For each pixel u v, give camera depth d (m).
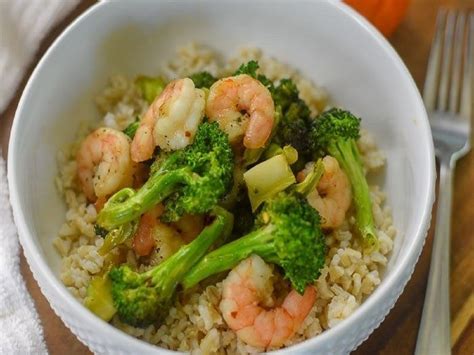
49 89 0.36
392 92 0.37
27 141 0.35
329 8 0.38
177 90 0.33
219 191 0.31
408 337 0.36
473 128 0.42
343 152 0.36
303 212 0.31
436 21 0.45
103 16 0.38
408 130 0.36
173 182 0.32
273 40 0.41
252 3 0.39
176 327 0.33
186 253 0.32
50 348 0.35
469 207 0.39
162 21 0.40
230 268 0.32
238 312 0.30
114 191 0.34
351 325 0.30
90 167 0.36
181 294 0.34
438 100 0.42
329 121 0.36
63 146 0.38
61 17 0.43
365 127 0.39
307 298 0.31
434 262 0.37
